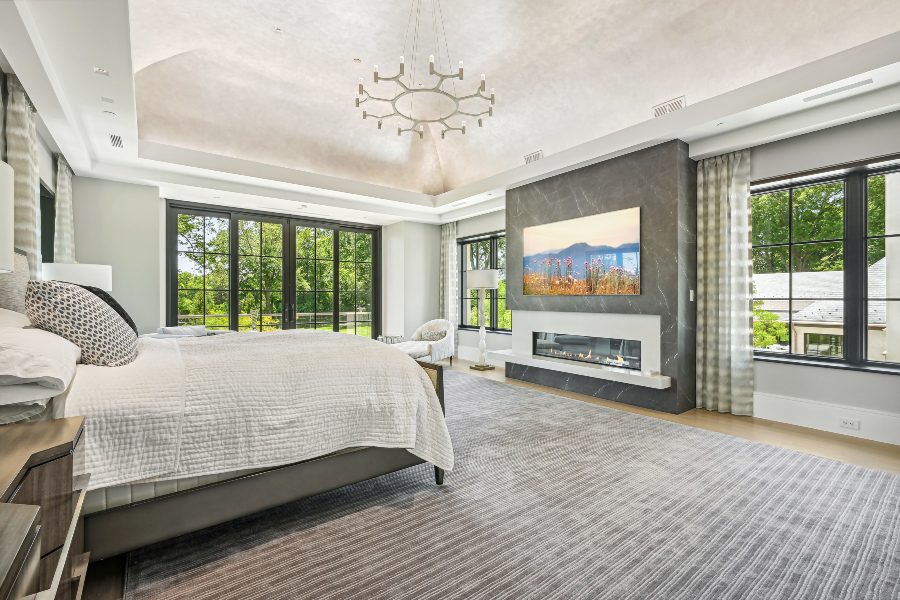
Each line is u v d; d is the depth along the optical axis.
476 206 6.70
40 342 1.41
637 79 3.90
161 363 1.77
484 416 3.82
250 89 4.67
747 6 3.08
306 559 1.69
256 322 6.48
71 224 4.36
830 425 3.42
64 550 1.04
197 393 1.68
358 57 4.16
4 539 0.59
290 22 3.62
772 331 3.98
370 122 5.59
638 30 3.55
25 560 0.62
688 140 4.00
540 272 5.34
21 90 2.83
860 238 3.44
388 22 3.63
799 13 2.95
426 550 1.75
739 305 3.89
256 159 5.29
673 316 4.02
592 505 2.14
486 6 3.44
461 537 1.85
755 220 4.10
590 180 4.74
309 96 4.95
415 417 2.23
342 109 5.24
